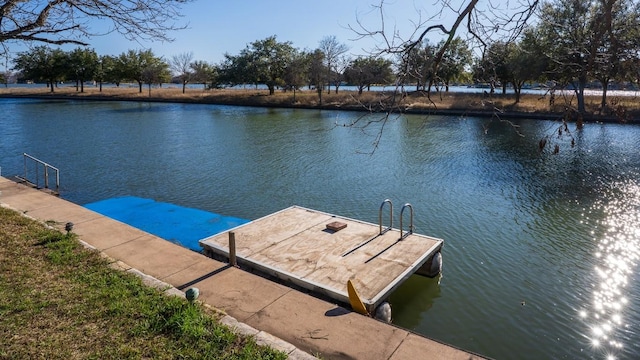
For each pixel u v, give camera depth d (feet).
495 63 13.35
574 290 27.73
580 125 11.53
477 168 60.80
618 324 24.11
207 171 60.13
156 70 231.50
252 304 18.31
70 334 14.90
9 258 21.16
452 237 36.42
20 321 15.53
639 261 31.50
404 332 16.30
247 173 58.90
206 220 38.99
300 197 47.98
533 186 51.29
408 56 12.04
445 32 11.28
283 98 183.83
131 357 13.79
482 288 28.19
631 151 70.28
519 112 113.19
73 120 121.80
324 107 156.04
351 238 28.96
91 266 20.76
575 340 22.89
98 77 243.19
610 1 10.87
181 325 15.39
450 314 25.55
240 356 14.11
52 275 19.52
